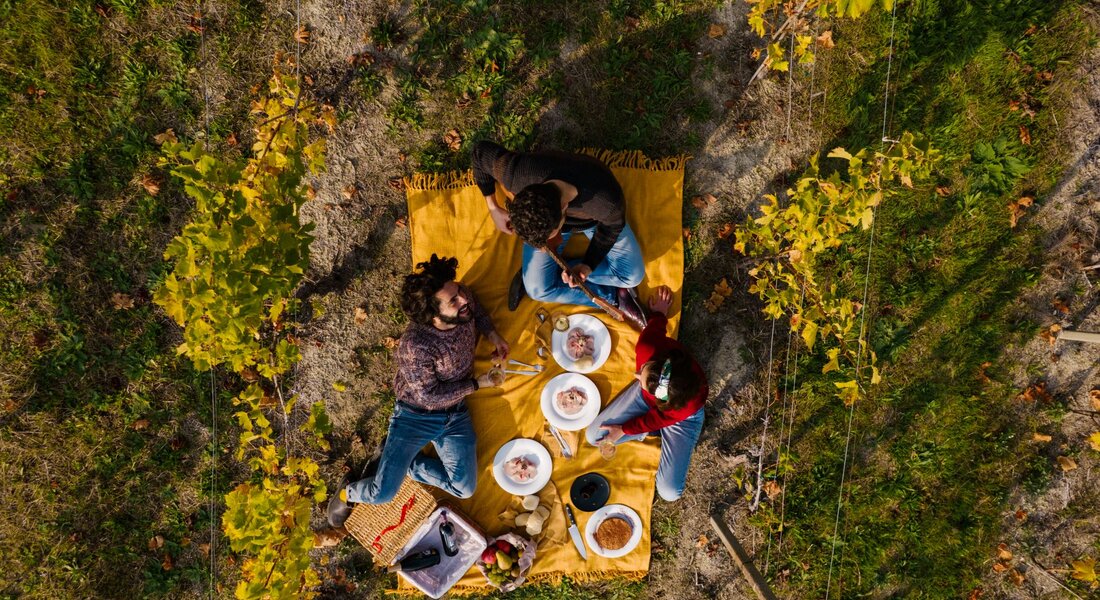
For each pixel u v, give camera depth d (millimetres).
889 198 4016
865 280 3971
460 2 3949
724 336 4137
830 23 3947
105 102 3928
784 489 4168
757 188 4070
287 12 3939
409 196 3957
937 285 4062
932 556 4184
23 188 3938
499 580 3785
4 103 3887
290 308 3303
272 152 3068
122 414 4043
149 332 4023
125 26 3902
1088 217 4016
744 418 4172
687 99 4016
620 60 3980
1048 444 4148
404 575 3809
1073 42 3916
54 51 3879
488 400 3961
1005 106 3959
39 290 3967
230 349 2871
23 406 3988
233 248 2721
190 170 2695
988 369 4102
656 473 3971
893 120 3988
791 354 4133
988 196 4012
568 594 4164
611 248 3605
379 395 4137
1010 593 4195
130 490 4070
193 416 4086
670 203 3969
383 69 3977
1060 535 4164
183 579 4129
